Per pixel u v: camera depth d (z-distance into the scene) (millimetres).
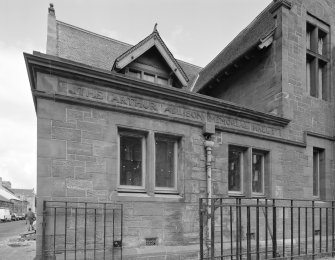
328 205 9750
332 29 10930
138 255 5906
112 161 5988
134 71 8758
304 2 10195
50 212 5281
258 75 10094
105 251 5688
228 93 11438
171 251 6293
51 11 9883
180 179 6891
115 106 6070
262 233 7961
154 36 8547
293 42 9695
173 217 6578
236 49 11992
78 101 5680
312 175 9562
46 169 5324
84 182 5645
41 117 5395
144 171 6547
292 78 9492
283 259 6184
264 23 10844
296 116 9398
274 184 8469
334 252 6684
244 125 8109
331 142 10391
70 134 5613
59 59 5461
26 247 10070
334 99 10656
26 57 5266
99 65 9586
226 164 7566
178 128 6930
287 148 8977
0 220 40812
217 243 7055
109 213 5820
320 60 10648
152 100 6637
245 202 7766
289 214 8633
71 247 5391
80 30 10758
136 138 6613
